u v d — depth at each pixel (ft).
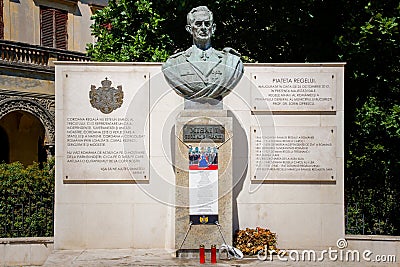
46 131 69.46
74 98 32.65
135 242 32.78
